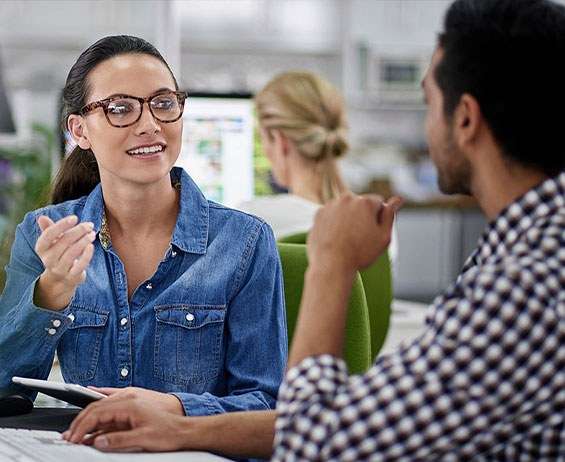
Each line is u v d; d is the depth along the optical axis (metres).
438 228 8.62
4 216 4.05
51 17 7.59
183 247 2.13
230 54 8.30
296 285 2.37
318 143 3.30
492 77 1.38
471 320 1.31
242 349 2.10
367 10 8.47
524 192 1.39
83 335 2.12
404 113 9.06
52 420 1.90
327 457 1.34
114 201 2.15
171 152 2.09
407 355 1.35
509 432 1.35
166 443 1.71
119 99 2.05
